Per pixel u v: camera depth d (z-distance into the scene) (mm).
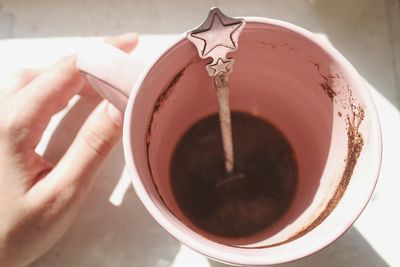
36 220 205
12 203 205
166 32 264
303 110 201
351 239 222
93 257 228
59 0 273
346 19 263
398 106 245
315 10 265
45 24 270
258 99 218
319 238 141
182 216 197
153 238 228
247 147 232
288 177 222
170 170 221
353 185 151
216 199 221
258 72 194
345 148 169
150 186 151
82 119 248
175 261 224
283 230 184
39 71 238
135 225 231
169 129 206
